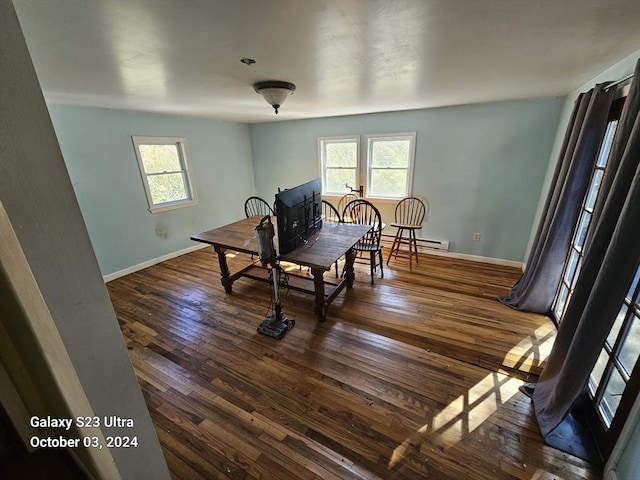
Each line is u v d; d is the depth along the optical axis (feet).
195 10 3.32
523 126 10.73
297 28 3.89
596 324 4.16
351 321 8.54
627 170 4.11
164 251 13.93
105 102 9.52
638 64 4.38
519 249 12.08
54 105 9.67
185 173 14.60
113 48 4.50
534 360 6.78
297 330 8.19
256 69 5.87
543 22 3.82
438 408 5.57
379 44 4.56
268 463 4.66
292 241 7.79
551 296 8.30
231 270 12.76
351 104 10.69
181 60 5.19
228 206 17.08
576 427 5.05
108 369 2.50
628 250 3.76
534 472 4.41
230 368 6.81
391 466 4.56
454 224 13.15
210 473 4.55
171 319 8.94
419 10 3.42
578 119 6.96
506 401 5.68
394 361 6.86
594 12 3.51
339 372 6.57
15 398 2.32
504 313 8.75
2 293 2.13
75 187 10.56
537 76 6.82
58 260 2.07
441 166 12.67
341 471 4.51
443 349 7.24
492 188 11.93
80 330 2.26
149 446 3.00
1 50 1.68
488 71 6.31
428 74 6.48
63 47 4.37
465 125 11.69
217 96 8.71
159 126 12.90
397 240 12.98
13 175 1.81
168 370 6.79
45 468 2.45
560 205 7.30
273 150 17.29
